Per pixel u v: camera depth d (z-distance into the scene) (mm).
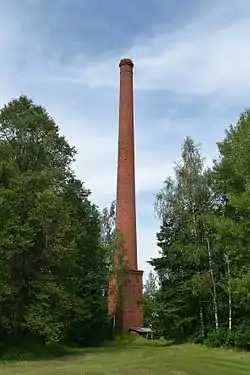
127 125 67438
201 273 41094
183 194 43781
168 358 29125
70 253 36188
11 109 36750
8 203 31078
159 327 43844
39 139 36875
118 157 66250
